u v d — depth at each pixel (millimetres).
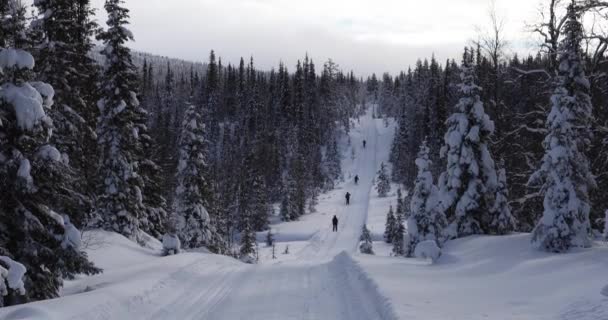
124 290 11516
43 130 11641
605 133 19453
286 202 68562
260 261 39938
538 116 23859
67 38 21219
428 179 27953
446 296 10797
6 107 10914
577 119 15844
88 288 13906
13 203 11328
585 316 7895
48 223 12109
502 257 15500
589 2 17422
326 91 143625
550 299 9664
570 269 11938
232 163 88250
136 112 30953
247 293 13047
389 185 85062
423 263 18234
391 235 50406
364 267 14820
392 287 11547
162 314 10625
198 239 32531
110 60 26359
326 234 55094
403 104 134375
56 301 9836
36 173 11688
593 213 19156
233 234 59031
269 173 89812
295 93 125062
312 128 116062
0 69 10883
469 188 22547
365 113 187375
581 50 18344
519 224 24688
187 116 33594
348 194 77625
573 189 15070
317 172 95812
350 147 130625
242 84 138000
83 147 21562
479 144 22953
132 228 26422
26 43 11828
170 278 14156
